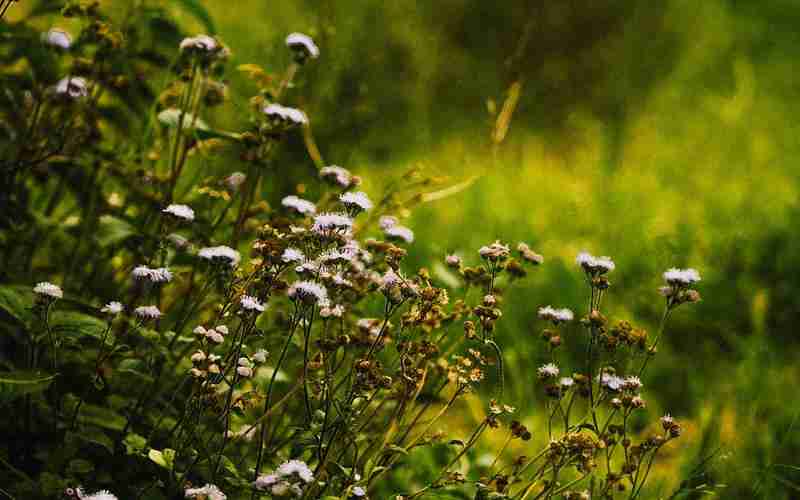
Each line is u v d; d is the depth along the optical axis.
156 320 2.97
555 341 2.98
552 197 6.97
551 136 8.71
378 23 7.68
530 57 9.30
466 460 3.52
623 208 6.69
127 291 3.71
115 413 3.01
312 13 6.79
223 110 5.02
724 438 4.01
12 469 2.70
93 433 2.82
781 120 8.72
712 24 10.23
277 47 5.77
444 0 9.42
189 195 3.82
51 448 2.88
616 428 2.92
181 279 3.47
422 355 2.93
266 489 2.44
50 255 3.96
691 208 6.65
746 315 5.34
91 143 3.78
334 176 3.28
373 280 3.09
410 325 2.86
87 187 3.88
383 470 2.79
